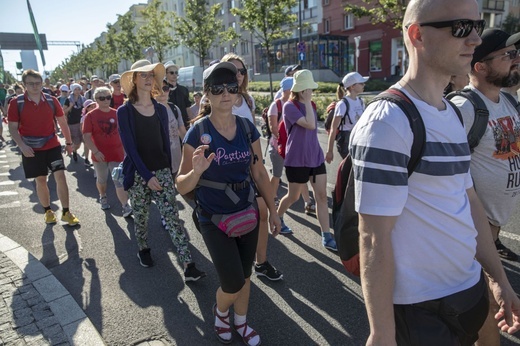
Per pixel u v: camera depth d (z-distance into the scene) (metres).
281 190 6.36
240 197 2.54
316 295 3.27
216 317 2.74
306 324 2.90
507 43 2.38
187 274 3.54
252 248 2.60
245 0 19.66
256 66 41.38
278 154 4.77
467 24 1.33
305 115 3.92
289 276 3.59
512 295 1.69
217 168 2.49
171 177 3.75
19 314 3.06
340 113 5.09
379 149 1.32
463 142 1.50
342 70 35.50
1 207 5.98
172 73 6.21
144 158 3.63
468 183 1.70
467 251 1.51
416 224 1.42
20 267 3.84
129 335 2.84
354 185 1.44
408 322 1.46
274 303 3.18
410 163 1.37
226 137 2.53
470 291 1.52
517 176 2.61
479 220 1.72
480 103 2.49
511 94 2.97
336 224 1.66
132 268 3.88
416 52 1.44
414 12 1.41
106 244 4.48
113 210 5.69
